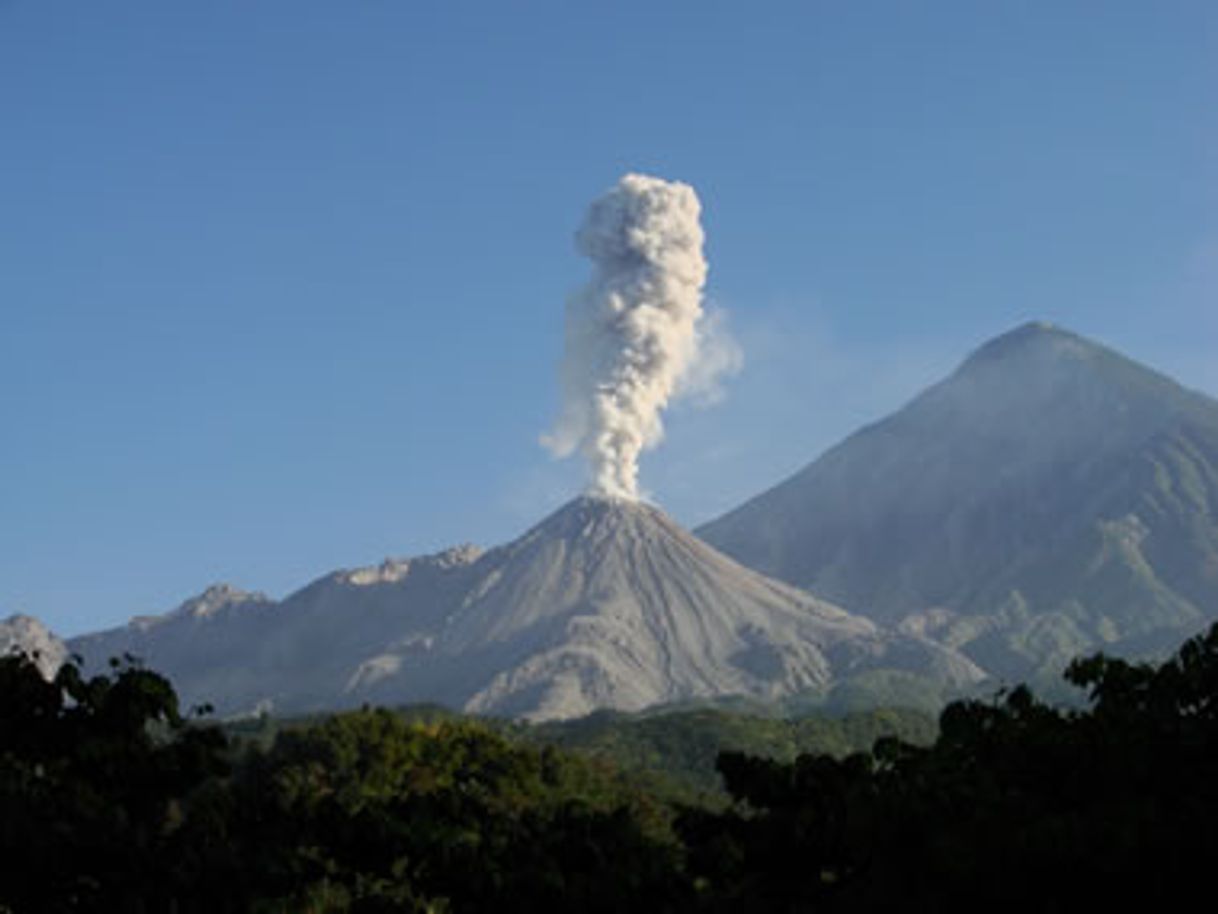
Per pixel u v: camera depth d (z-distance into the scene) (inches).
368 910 2267.5
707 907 2059.5
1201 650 1985.7
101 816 1968.5
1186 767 1770.4
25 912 1877.5
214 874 2011.6
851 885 1854.1
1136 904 1535.4
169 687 2106.3
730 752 2290.8
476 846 2304.4
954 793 1796.3
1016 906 1567.4
